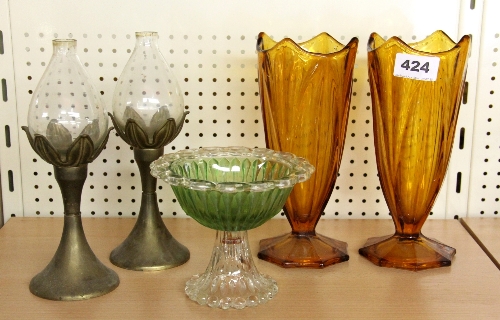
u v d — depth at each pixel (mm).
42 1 1027
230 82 1070
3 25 1033
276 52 845
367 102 1078
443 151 888
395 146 888
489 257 948
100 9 1033
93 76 1057
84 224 1066
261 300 771
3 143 1082
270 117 888
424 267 880
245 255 814
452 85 852
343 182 1116
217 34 1049
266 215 736
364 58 1062
